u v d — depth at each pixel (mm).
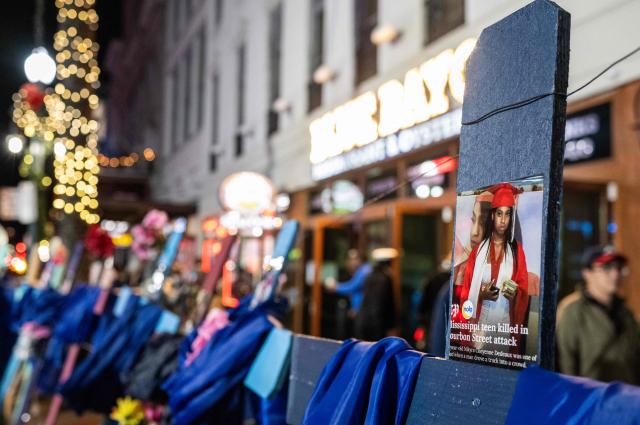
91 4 11234
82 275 6418
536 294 1226
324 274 8977
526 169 1295
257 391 2297
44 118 11789
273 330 2385
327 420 1612
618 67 4164
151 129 22641
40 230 11812
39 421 6051
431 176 6832
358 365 1569
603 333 3520
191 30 17812
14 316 5996
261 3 12133
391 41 7562
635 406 964
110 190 22000
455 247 1472
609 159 4855
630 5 4023
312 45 9977
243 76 13453
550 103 1253
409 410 1436
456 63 5965
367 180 8266
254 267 7988
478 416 1247
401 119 6883
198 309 3268
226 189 7859
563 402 1065
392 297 6418
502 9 5344
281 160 10805
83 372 3732
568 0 2316
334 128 8516
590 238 5070
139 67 25172
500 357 1285
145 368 3238
